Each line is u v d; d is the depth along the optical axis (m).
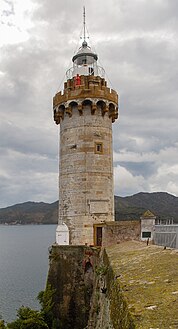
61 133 33.75
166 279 7.92
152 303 6.00
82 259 29.22
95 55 37.06
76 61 37.53
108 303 10.70
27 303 49.59
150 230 26.41
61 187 32.81
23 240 193.38
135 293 6.93
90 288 27.91
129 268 10.59
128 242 24.44
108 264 13.84
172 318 5.07
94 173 31.58
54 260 29.59
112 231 25.80
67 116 32.94
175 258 11.18
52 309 28.31
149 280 8.07
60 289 28.78
